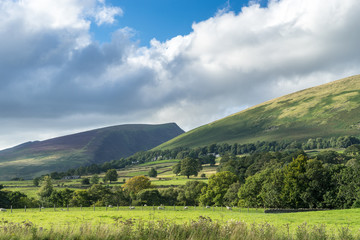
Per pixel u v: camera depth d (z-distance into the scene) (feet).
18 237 47.78
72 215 164.45
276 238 51.19
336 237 54.85
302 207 233.96
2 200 343.87
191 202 390.01
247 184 284.41
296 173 238.48
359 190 207.51
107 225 53.31
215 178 347.15
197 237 50.16
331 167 241.35
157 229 52.44
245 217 153.38
